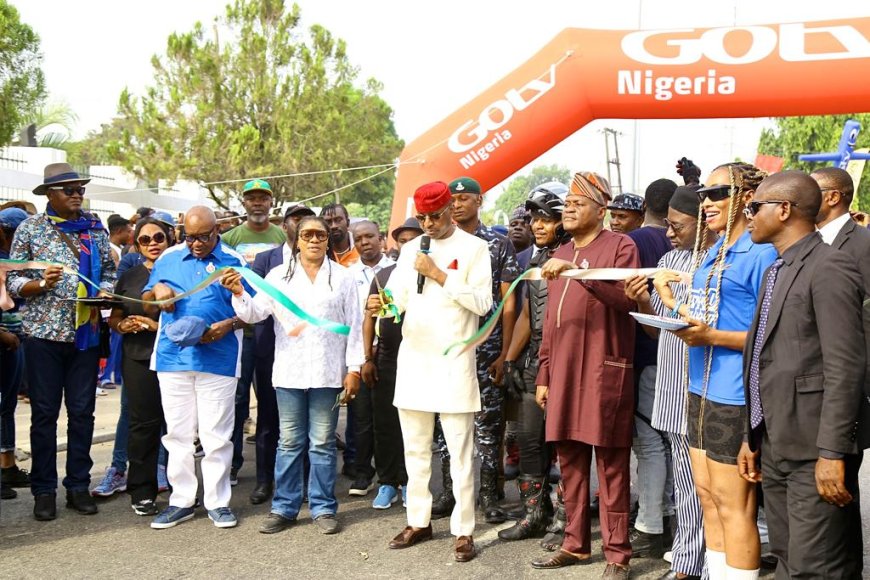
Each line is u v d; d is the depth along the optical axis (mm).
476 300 5172
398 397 5355
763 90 7527
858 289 3322
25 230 6055
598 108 8031
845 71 7336
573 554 5043
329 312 5664
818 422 3352
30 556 5242
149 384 6008
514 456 7164
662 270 4309
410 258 5441
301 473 5820
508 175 8438
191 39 25500
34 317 5898
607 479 4824
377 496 6363
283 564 5113
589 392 4758
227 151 24938
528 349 5539
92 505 6129
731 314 3850
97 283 6148
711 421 3877
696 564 4652
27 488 6770
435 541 5543
